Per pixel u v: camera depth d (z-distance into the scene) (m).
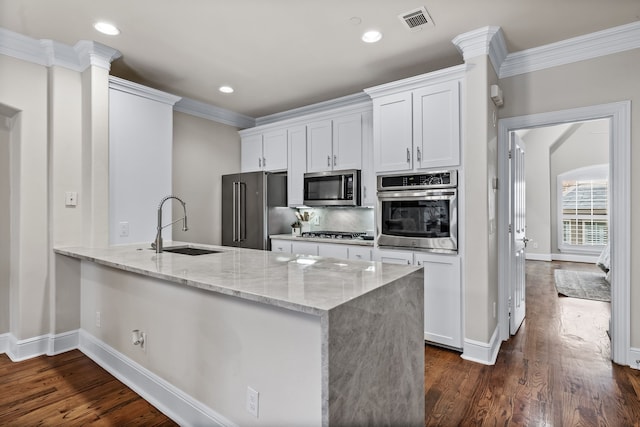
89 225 2.76
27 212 2.63
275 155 4.36
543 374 2.38
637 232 2.45
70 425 1.82
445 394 2.13
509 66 2.91
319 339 1.25
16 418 1.88
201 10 2.24
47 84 2.72
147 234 3.12
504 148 2.97
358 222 4.16
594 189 7.70
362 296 1.27
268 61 3.02
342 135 3.74
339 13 2.28
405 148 2.96
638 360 2.44
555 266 7.16
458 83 2.69
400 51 2.83
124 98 2.97
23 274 2.62
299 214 4.55
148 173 3.14
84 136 2.82
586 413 1.92
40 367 2.48
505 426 1.82
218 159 4.52
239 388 1.54
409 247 2.96
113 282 2.40
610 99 2.53
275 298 1.22
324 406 1.09
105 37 2.59
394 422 1.49
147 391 2.05
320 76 3.36
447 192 2.73
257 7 2.21
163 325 1.95
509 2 2.14
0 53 2.49
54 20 2.35
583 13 2.26
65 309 2.76
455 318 2.73
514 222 3.14
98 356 2.55
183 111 4.11
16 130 2.68
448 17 2.32
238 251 2.56
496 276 2.94
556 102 2.73
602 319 3.64
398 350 1.53
